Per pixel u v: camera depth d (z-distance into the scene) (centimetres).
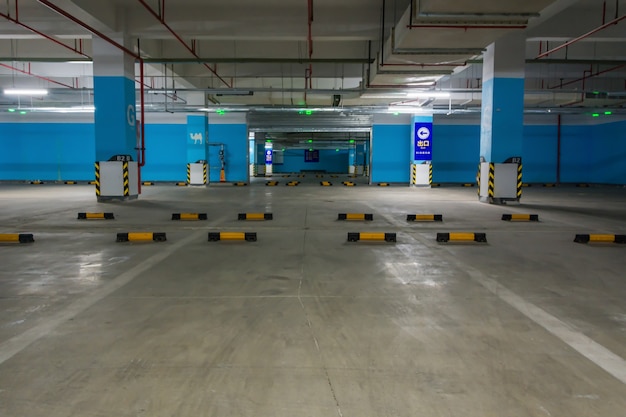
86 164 2420
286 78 1877
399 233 761
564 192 1817
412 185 2180
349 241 682
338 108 1944
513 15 808
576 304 386
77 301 390
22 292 418
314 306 378
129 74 1241
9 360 274
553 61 1288
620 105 1928
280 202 1313
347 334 317
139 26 1188
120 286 438
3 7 1109
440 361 274
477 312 365
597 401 229
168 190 1869
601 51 1471
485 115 1285
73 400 228
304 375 255
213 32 1178
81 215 920
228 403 226
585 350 291
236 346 295
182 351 287
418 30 883
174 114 2434
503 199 1265
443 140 2425
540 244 666
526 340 307
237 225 848
